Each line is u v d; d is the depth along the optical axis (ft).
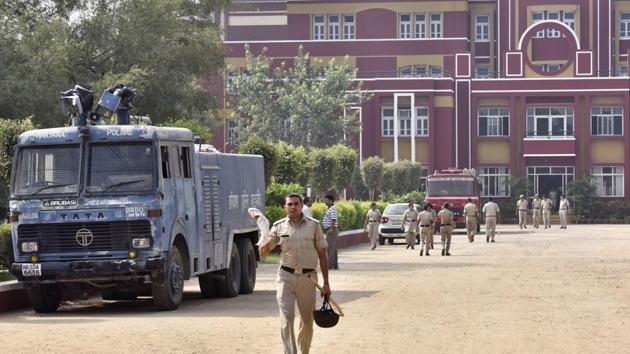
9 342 83.10
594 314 100.07
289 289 70.03
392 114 473.26
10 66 200.44
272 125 426.51
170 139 111.14
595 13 513.04
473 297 117.50
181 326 92.84
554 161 479.41
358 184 432.25
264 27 552.00
